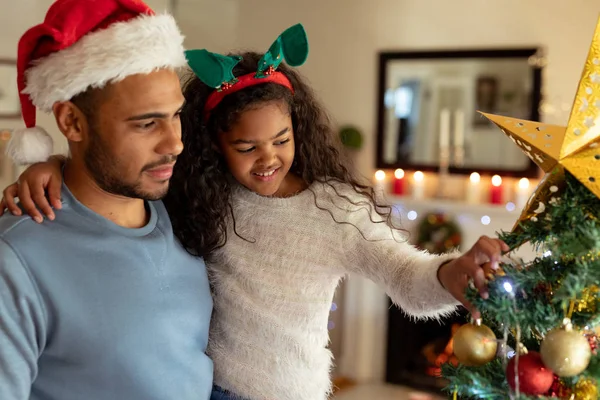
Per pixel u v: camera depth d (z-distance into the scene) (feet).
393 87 10.42
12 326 2.93
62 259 3.09
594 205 2.63
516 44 9.49
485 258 2.79
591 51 2.69
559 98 9.27
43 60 3.11
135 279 3.25
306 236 3.94
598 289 2.66
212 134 3.88
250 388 3.94
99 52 2.97
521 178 9.60
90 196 3.28
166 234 3.55
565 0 9.08
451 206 9.95
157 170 3.17
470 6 9.74
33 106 3.39
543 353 2.54
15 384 2.93
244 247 4.00
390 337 10.93
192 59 3.46
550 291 2.74
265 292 3.95
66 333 3.06
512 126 2.87
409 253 3.65
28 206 3.14
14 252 2.99
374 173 10.71
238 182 4.09
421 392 10.68
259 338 3.95
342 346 11.22
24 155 3.35
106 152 3.09
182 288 3.53
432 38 10.07
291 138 3.84
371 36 10.50
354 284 10.98
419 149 10.35
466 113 9.93
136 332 3.19
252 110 3.63
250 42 11.44
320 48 10.91
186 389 3.45
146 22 3.06
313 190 4.02
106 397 3.15
